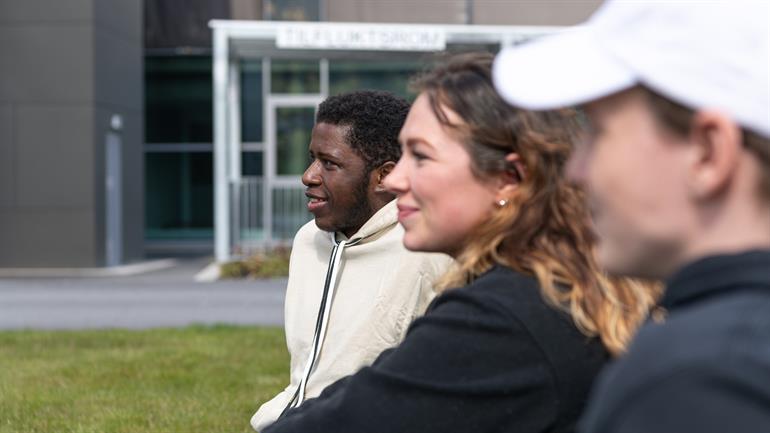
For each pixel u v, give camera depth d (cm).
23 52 1709
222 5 2198
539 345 159
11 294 1338
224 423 576
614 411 101
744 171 106
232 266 1602
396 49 1653
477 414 160
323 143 292
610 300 166
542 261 166
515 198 172
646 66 107
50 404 628
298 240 308
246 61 2111
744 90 103
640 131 111
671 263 113
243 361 770
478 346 160
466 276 175
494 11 2000
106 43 1773
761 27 104
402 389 163
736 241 108
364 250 277
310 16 2162
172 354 803
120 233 1852
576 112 175
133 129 1922
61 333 929
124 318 1080
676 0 107
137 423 579
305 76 2084
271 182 1745
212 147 2614
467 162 173
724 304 103
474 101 172
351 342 269
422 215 178
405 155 181
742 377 94
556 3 1984
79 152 1714
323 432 168
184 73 2578
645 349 103
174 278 1581
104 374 721
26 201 1720
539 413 159
